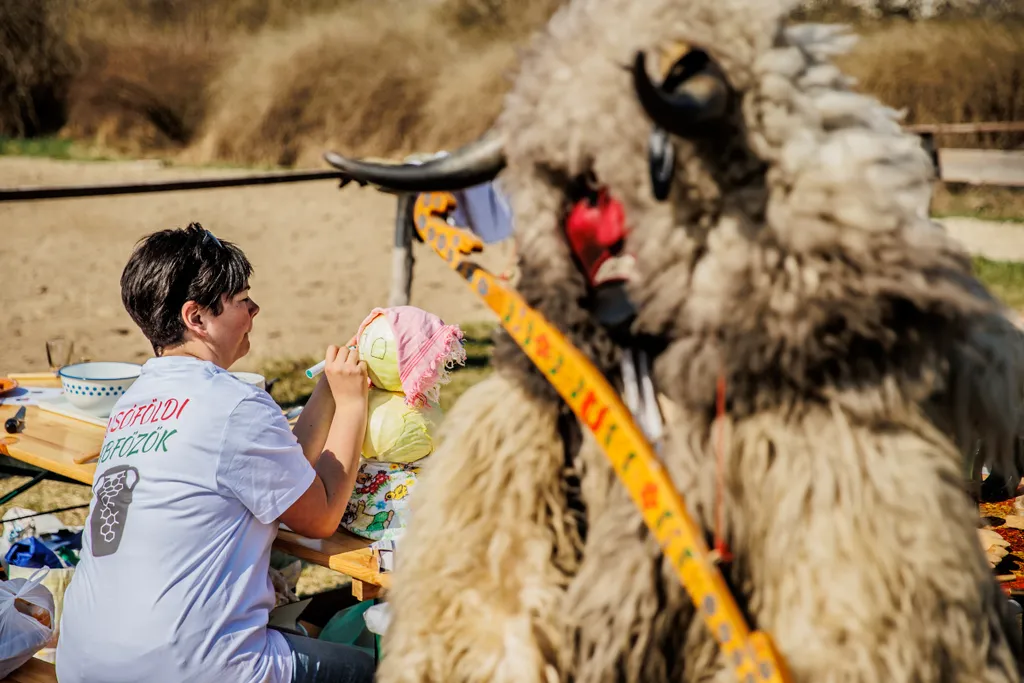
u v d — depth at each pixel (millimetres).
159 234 2662
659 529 1395
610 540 1492
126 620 2326
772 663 1295
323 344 8070
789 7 1445
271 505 2426
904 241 1326
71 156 17516
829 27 1474
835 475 1346
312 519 2498
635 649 1461
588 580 1502
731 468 1411
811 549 1340
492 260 10594
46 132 19375
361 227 13055
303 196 14969
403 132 17734
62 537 3619
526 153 1518
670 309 1417
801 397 1386
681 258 1391
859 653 1294
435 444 1769
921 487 1341
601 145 1424
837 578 1320
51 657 3027
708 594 1348
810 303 1317
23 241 11406
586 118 1432
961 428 1462
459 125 17203
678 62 1335
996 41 14859
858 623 1302
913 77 14594
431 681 1519
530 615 1512
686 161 1349
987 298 1424
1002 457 1527
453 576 1557
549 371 1505
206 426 2410
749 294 1334
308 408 2752
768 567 1386
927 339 1367
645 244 1421
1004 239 12023
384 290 10023
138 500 2387
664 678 1485
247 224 12977
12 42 18812
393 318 2699
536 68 1540
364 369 2664
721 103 1293
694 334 1402
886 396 1358
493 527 1566
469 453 1619
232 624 2365
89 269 10227
